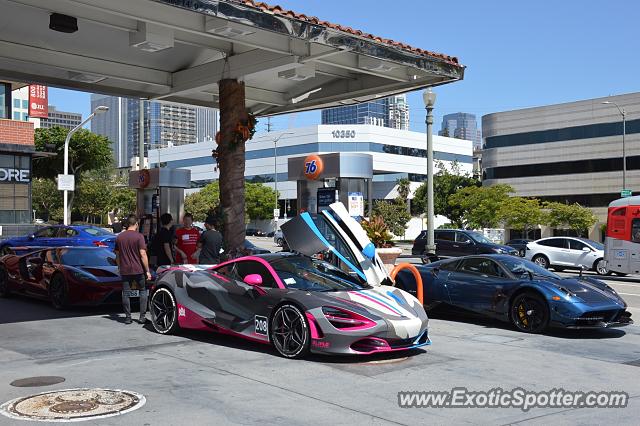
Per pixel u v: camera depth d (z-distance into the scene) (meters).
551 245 25.88
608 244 21.31
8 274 12.88
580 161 60.75
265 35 10.98
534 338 9.49
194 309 8.63
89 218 68.25
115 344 8.34
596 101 59.66
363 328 7.13
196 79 13.64
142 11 9.48
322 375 6.69
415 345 7.66
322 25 10.41
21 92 70.69
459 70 12.97
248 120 13.12
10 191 27.09
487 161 68.75
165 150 103.44
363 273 8.87
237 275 8.48
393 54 11.66
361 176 17.09
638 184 56.44
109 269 11.66
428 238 19.78
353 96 14.91
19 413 5.20
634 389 6.46
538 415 5.47
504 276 10.56
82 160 39.44
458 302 10.98
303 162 17.97
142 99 15.47
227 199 12.83
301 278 8.22
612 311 9.68
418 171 92.19
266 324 7.76
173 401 5.61
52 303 11.65
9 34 11.34
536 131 64.06
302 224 8.91
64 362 7.21
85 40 11.80
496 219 51.41
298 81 14.83
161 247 11.66
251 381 6.38
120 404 5.50
